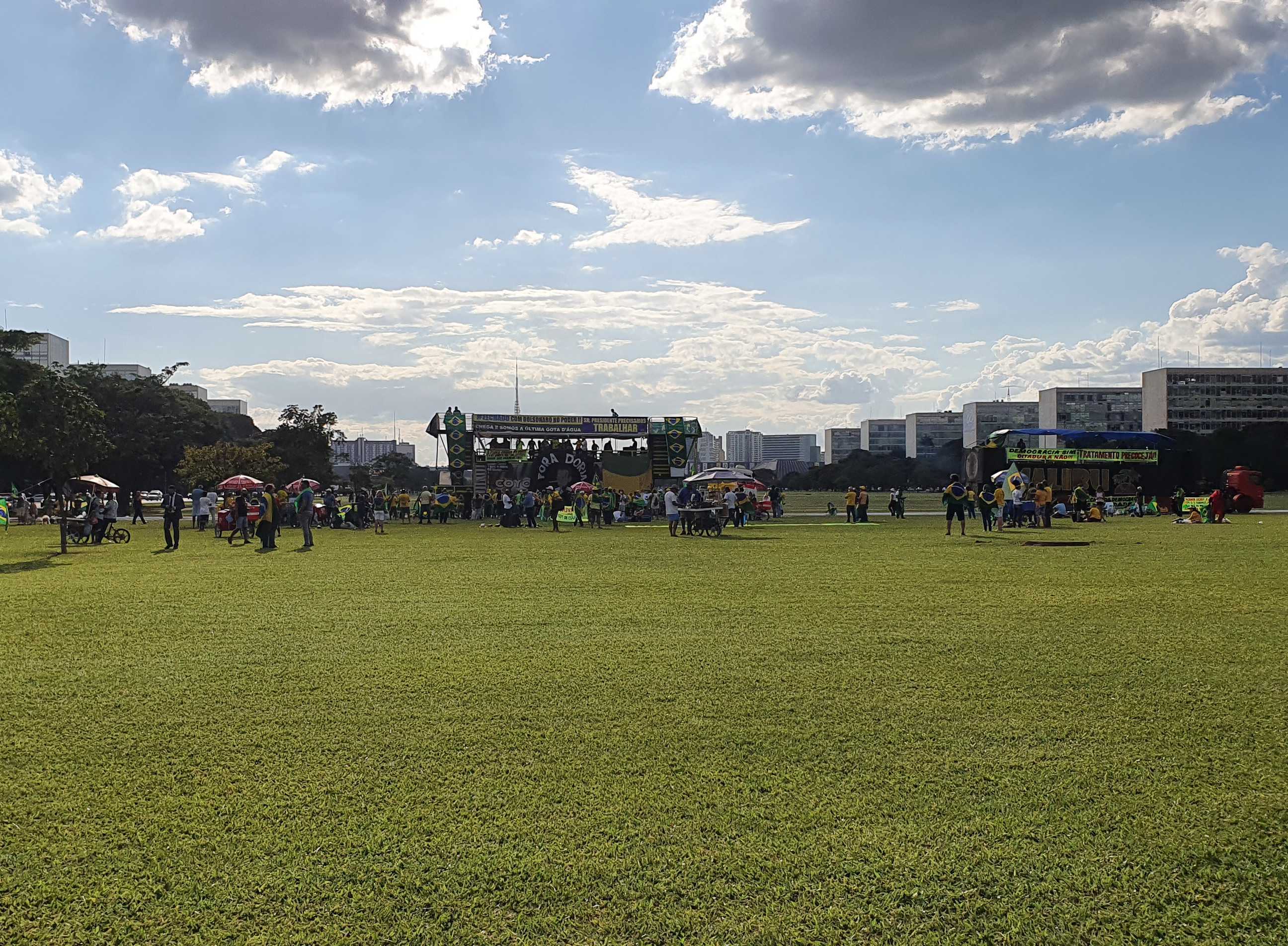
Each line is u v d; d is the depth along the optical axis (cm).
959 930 489
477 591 1828
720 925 493
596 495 4688
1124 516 5847
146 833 610
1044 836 596
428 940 480
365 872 554
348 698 954
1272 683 995
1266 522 4653
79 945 479
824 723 849
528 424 5966
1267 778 697
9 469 7481
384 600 1700
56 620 1470
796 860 565
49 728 848
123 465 8619
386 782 702
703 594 1772
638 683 1013
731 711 894
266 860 570
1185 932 485
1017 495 4397
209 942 480
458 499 5812
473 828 614
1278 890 527
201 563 2561
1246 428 12356
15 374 6488
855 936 483
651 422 6153
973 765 730
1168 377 18100
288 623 1432
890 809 641
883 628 1357
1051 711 884
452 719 873
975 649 1189
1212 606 1568
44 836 606
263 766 741
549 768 730
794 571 2208
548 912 507
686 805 650
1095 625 1373
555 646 1225
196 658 1155
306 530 3200
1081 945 475
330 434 8919
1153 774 708
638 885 535
